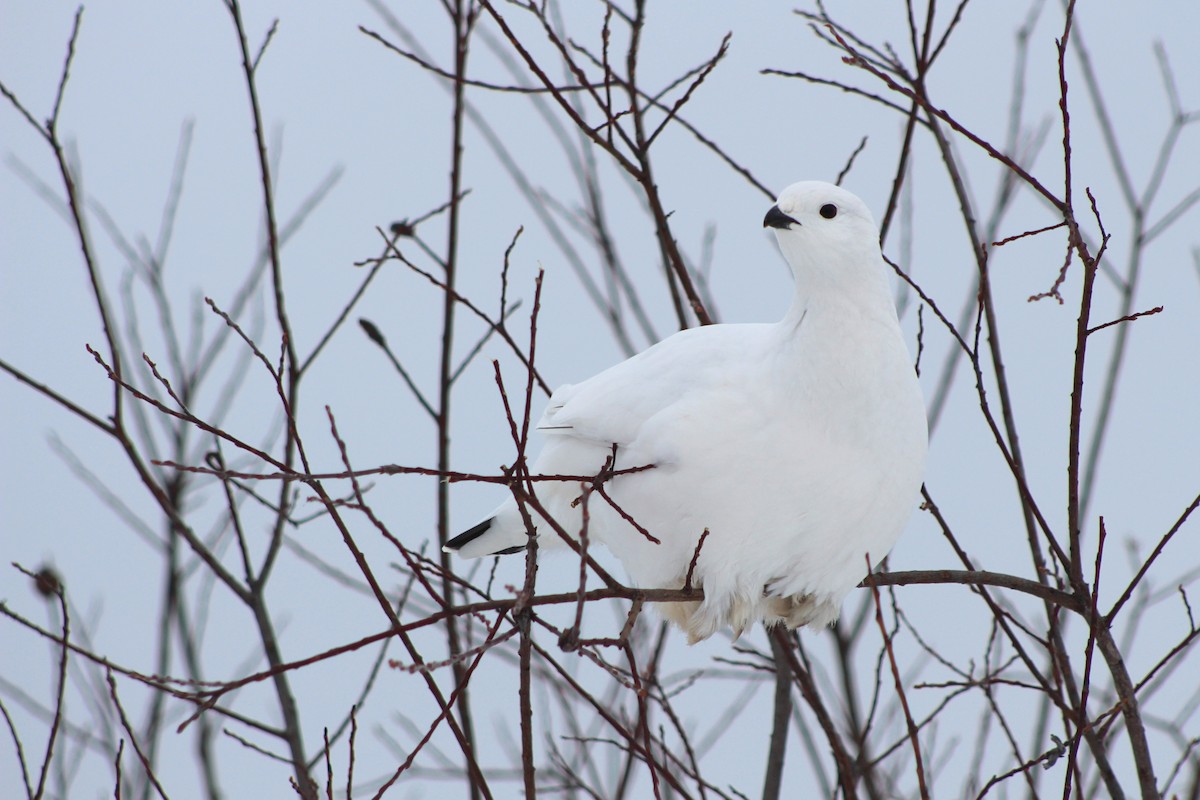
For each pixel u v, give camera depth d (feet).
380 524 18.34
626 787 28.91
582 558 17.76
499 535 31.60
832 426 24.76
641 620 33.71
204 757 33.55
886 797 30.83
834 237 24.63
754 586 26.45
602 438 26.78
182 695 17.71
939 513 26.21
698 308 29.60
